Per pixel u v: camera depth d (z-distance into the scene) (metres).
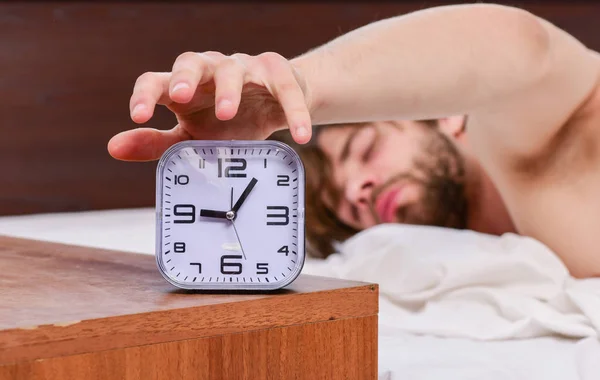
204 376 0.66
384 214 1.90
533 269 1.32
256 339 0.68
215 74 0.75
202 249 0.74
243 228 0.74
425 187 1.88
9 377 0.58
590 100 1.43
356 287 0.74
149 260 0.95
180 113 0.82
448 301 1.33
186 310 0.65
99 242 1.97
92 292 0.73
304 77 0.89
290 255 0.74
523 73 1.22
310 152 1.91
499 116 1.36
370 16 3.56
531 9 3.25
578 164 1.47
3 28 3.61
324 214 1.94
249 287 0.73
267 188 0.74
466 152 1.86
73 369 0.61
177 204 0.74
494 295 1.28
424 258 1.40
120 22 3.63
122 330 0.63
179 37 3.64
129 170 3.67
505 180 1.54
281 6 3.61
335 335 0.72
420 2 3.53
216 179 0.75
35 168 3.64
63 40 3.63
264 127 0.86
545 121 1.39
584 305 1.20
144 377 0.64
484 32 1.15
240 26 3.64
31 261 0.95
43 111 3.64
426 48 1.05
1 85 3.62
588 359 1.01
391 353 1.09
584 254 1.50
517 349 1.12
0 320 0.61
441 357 1.07
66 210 3.66
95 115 3.65
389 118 1.04
